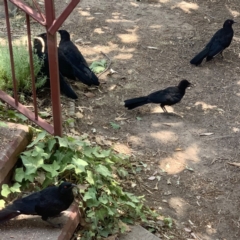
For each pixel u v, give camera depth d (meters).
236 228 3.13
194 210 3.22
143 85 4.35
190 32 5.23
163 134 3.81
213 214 3.21
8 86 3.86
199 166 3.54
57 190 2.70
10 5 5.12
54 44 2.84
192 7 5.75
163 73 4.54
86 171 3.00
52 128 3.06
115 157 3.33
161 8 5.68
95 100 4.12
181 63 4.70
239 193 3.36
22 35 4.80
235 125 3.95
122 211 3.05
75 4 2.75
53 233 2.71
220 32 4.70
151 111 4.06
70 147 3.02
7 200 2.87
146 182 3.38
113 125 3.85
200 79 4.49
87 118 3.90
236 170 3.53
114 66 4.57
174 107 4.12
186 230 3.08
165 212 3.18
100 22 5.31
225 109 4.12
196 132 3.85
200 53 4.66
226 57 4.86
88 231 2.87
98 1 5.75
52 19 2.79
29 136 3.10
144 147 3.68
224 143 3.76
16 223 2.76
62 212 2.82
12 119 3.36
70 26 5.21
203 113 4.07
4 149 2.91
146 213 3.12
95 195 2.93
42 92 4.02
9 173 2.93
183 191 3.34
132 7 5.66
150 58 4.74
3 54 3.90
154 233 3.01
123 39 5.02
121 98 4.17
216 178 3.46
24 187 2.94
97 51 4.79
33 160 2.92
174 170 3.50
